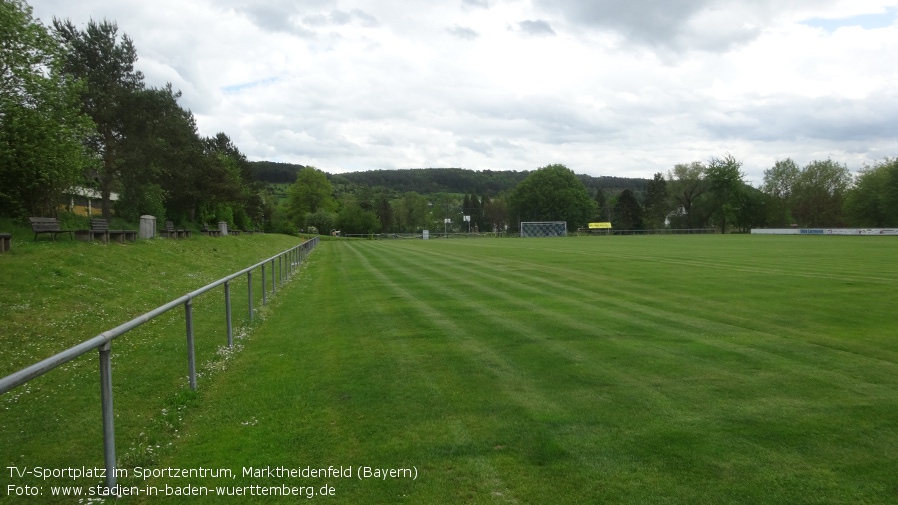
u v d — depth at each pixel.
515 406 5.63
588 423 5.14
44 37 21.83
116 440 4.96
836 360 7.30
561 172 113.31
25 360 7.73
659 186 107.06
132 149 30.73
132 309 11.99
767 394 5.92
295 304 13.23
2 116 20.09
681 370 6.86
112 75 30.98
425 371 6.99
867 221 75.50
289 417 5.46
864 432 4.88
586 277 18.05
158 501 3.90
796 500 3.75
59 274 13.35
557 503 3.75
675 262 24.05
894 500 3.74
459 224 128.75
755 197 92.50
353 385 6.46
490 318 10.69
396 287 16.23
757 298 12.88
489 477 4.13
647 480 4.04
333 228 96.44
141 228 24.20
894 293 13.45
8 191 20.97
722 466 4.25
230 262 25.95
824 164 87.94
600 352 7.81
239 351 8.25
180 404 5.83
